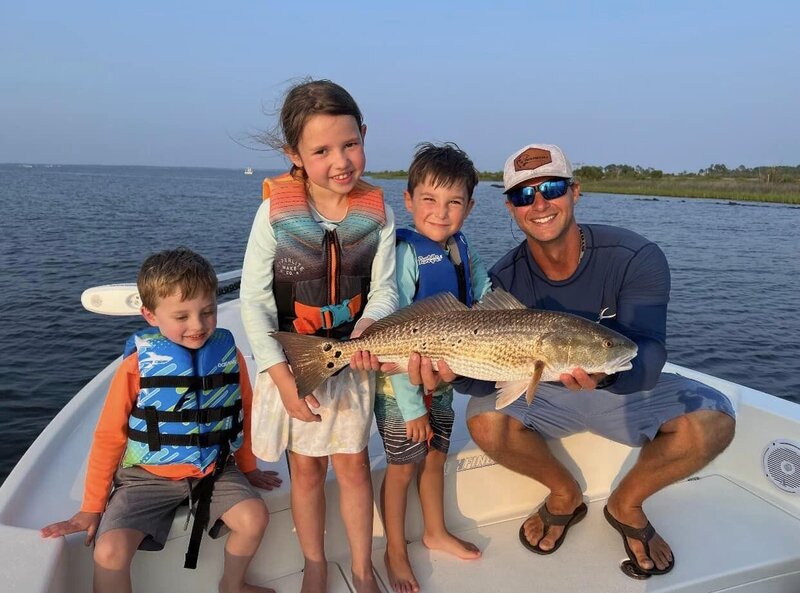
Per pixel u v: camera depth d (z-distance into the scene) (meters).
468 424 3.13
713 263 19.17
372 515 2.77
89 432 3.27
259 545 2.75
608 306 3.19
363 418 2.64
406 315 2.61
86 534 2.42
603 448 3.58
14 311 11.16
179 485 2.56
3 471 5.82
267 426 2.60
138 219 30.41
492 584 2.84
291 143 2.55
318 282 2.63
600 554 3.06
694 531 3.21
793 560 2.99
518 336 2.65
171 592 2.63
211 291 2.62
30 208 35.06
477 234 25.22
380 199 2.76
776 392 8.28
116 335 9.88
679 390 3.08
